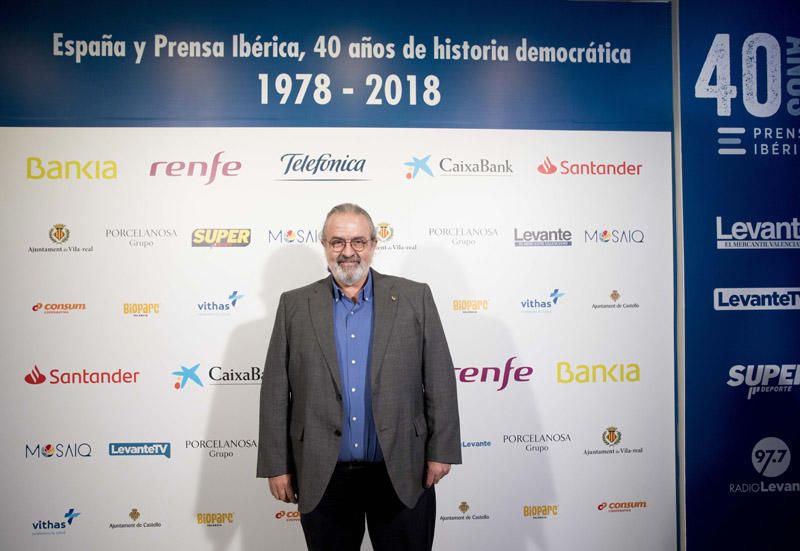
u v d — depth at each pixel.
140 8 2.35
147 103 2.34
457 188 2.40
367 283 1.90
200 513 2.33
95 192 2.32
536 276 2.41
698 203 2.44
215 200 2.34
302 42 2.38
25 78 2.32
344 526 1.84
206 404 2.33
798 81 2.42
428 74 2.41
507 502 2.40
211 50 2.36
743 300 2.43
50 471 2.29
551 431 2.41
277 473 1.80
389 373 1.77
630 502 2.42
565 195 2.42
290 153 2.37
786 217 2.42
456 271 2.39
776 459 2.43
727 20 2.42
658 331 2.43
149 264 2.32
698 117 2.42
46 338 2.29
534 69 2.43
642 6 2.42
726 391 2.43
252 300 2.35
